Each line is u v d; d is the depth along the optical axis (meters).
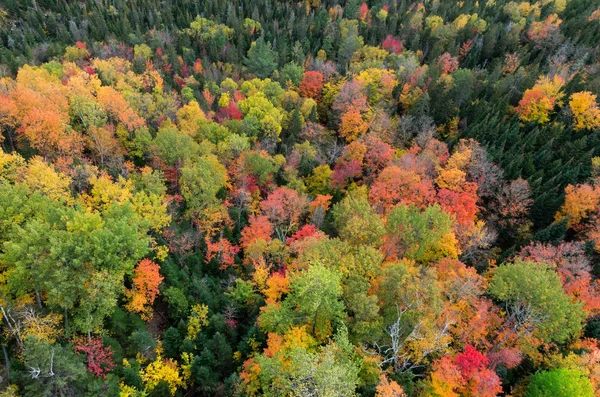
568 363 45.69
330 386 34.00
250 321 51.31
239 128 89.88
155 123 88.38
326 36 148.25
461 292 47.31
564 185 75.69
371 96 105.75
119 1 162.50
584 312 48.91
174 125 82.94
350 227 55.50
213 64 124.12
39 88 77.81
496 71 111.75
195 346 46.59
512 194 71.19
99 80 89.06
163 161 72.50
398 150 85.81
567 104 95.44
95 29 139.00
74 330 41.34
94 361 38.84
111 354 40.81
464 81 101.75
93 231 42.53
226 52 141.00
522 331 48.19
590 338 50.72
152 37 137.62
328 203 71.62
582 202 68.19
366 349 43.47
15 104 68.94
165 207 56.84
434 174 76.06
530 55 127.00
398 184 67.81
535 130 87.31
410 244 56.84
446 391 38.16
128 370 40.22
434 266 54.31
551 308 46.88
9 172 55.19
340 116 98.75
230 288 53.28
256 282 54.38
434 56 128.75
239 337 50.72
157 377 41.97
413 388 40.09
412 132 92.00
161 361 44.06
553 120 94.50
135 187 61.56
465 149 79.12
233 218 69.12
